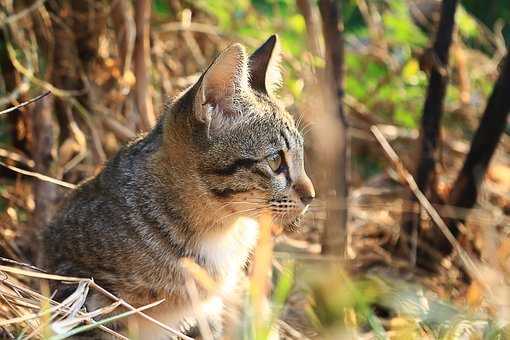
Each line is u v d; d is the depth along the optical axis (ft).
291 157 25.43
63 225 25.75
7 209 32.14
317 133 29.53
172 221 24.97
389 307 28.76
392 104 40.86
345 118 29.04
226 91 24.86
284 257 31.01
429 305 28.27
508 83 30.94
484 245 32.04
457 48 40.70
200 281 24.72
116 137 33.76
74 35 33.63
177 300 25.31
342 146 28.78
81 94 33.47
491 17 47.34
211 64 24.18
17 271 23.12
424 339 25.58
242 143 24.82
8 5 33.04
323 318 27.12
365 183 38.50
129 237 24.64
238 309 26.63
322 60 31.27
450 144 40.06
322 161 29.12
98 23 33.58
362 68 41.14
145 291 24.89
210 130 24.67
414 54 37.58
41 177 28.04
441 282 31.48
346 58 40.73
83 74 33.65
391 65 41.09
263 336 21.58
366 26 42.93
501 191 37.91
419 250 32.60
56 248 25.68
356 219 35.35
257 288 22.21
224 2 39.58
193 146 24.72
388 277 30.50
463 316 26.35
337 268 27.43
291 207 25.27
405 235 32.60
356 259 31.96
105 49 34.37
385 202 36.99
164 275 24.94
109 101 33.81
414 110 40.50
